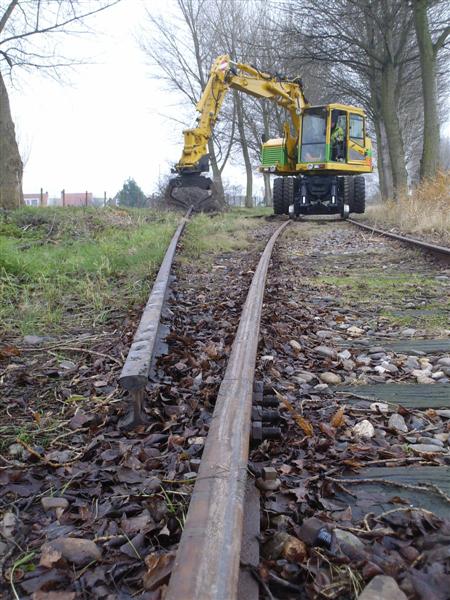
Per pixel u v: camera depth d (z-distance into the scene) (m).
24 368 4.23
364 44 25.56
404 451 2.97
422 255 10.14
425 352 4.68
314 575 1.96
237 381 3.12
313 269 9.23
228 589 1.61
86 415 3.39
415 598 1.83
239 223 17.77
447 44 24.86
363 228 16.66
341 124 22.03
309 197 22.52
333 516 2.33
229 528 1.86
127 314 5.66
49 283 7.03
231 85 20.97
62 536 2.26
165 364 4.04
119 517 2.37
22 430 3.18
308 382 4.00
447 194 16.41
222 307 6.05
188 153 21.42
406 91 37.91
